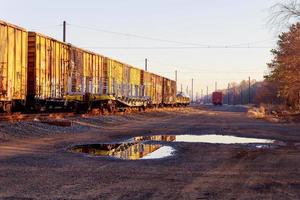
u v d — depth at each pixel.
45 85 26.64
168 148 16.17
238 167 11.45
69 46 30.70
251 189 8.59
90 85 35.22
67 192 8.09
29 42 25.09
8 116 21.62
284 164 12.08
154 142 18.55
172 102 79.94
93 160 12.49
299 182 9.37
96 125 27.61
